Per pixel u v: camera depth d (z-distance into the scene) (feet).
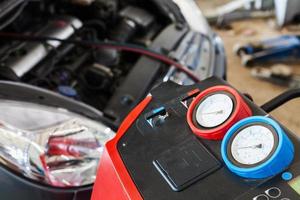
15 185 3.10
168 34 5.25
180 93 2.59
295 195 1.88
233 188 1.99
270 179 1.96
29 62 4.32
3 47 4.48
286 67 7.80
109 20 5.37
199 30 5.65
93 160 3.36
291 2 8.58
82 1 5.18
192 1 6.02
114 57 4.88
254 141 2.06
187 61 4.86
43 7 5.13
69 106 3.58
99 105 4.55
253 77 7.62
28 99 3.44
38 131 3.33
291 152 2.01
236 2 9.80
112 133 3.53
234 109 2.25
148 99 2.62
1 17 4.02
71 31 4.86
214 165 2.10
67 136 3.38
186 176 2.09
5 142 3.17
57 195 3.14
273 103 2.67
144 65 4.65
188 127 2.35
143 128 2.43
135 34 5.35
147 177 2.16
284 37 8.18
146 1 5.66
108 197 2.31
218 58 5.27
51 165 3.24
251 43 8.28
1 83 3.50
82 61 4.79
